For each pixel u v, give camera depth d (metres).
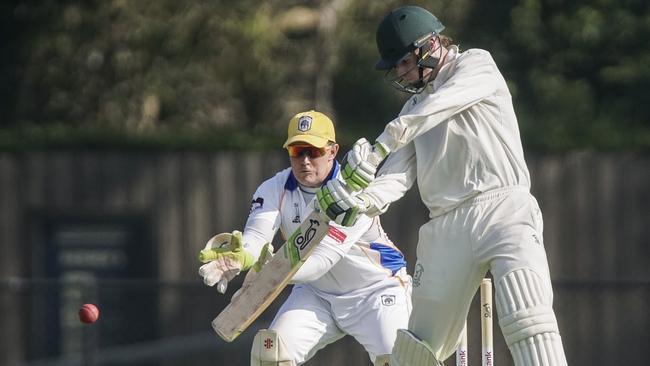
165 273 44.53
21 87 59.66
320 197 17.34
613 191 42.47
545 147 42.69
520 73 57.38
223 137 45.66
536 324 17.08
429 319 18.36
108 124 57.03
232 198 44.28
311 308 20.81
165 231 44.56
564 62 57.59
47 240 45.81
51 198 45.34
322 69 56.38
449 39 18.36
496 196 17.67
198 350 40.19
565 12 57.78
